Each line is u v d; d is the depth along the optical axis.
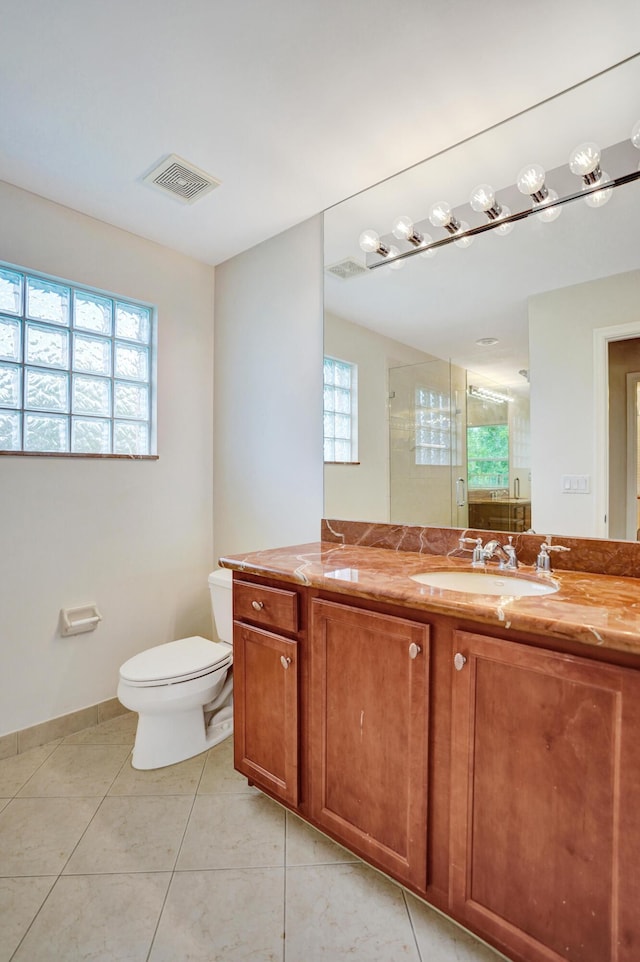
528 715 1.01
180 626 2.54
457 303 1.77
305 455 2.21
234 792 1.71
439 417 1.80
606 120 1.44
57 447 2.10
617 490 1.43
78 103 1.46
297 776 1.48
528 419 1.60
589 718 0.93
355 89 1.40
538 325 1.59
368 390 2.00
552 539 1.53
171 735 1.89
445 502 1.78
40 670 2.02
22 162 1.76
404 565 1.57
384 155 1.71
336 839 1.41
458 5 1.15
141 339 2.41
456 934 1.17
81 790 1.72
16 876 1.33
